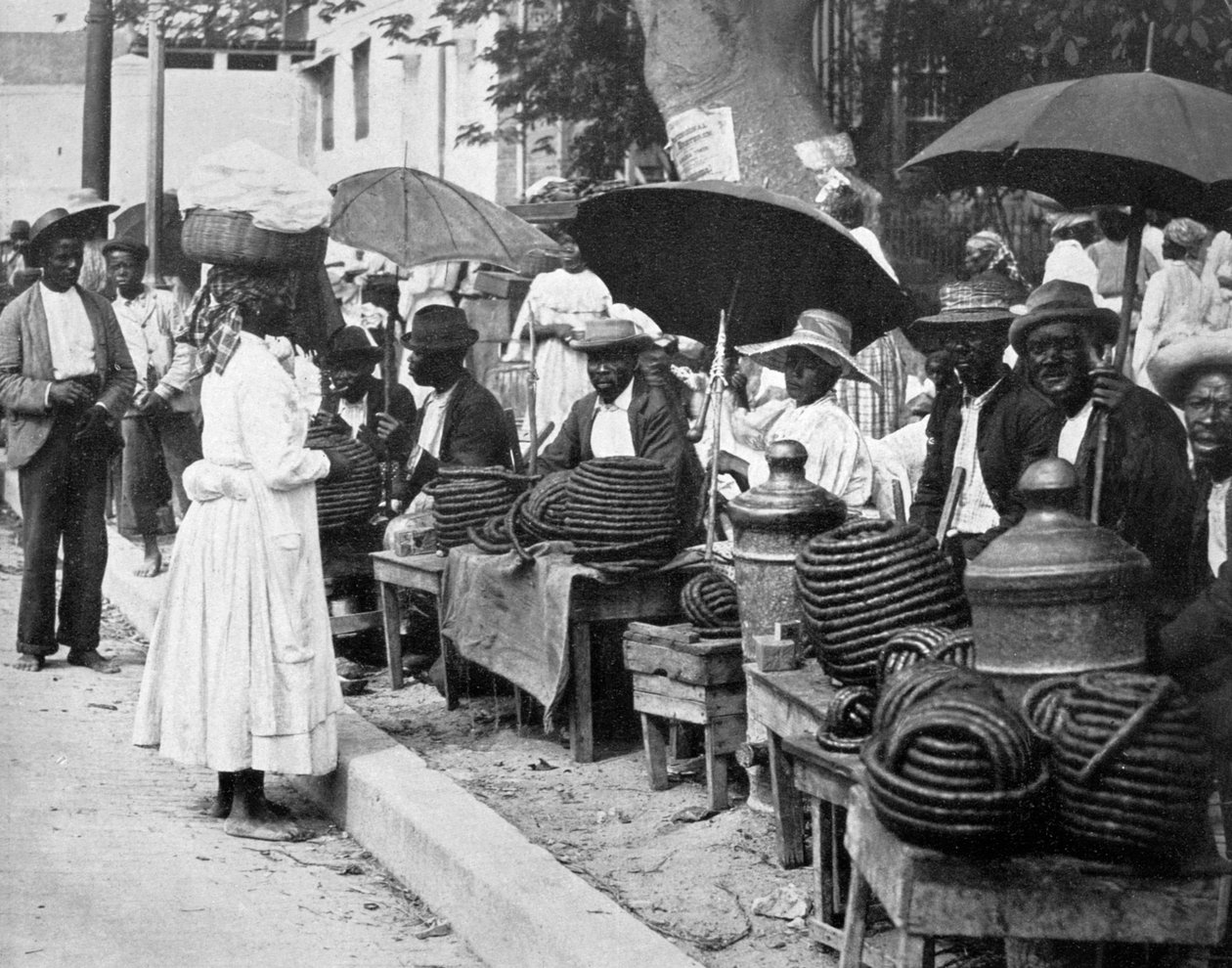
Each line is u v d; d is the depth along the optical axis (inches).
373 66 669.3
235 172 262.5
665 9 538.9
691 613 253.0
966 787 143.6
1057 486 157.0
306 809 277.9
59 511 367.6
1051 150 197.6
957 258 484.7
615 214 287.1
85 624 372.8
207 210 261.0
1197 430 183.9
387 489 366.0
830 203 397.4
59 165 573.6
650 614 279.1
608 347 297.7
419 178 442.6
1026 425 238.5
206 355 261.3
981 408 248.2
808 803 222.8
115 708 337.7
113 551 488.4
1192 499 190.2
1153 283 361.1
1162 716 143.9
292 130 663.1
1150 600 169.5
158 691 261.4
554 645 276.8
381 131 669.9
